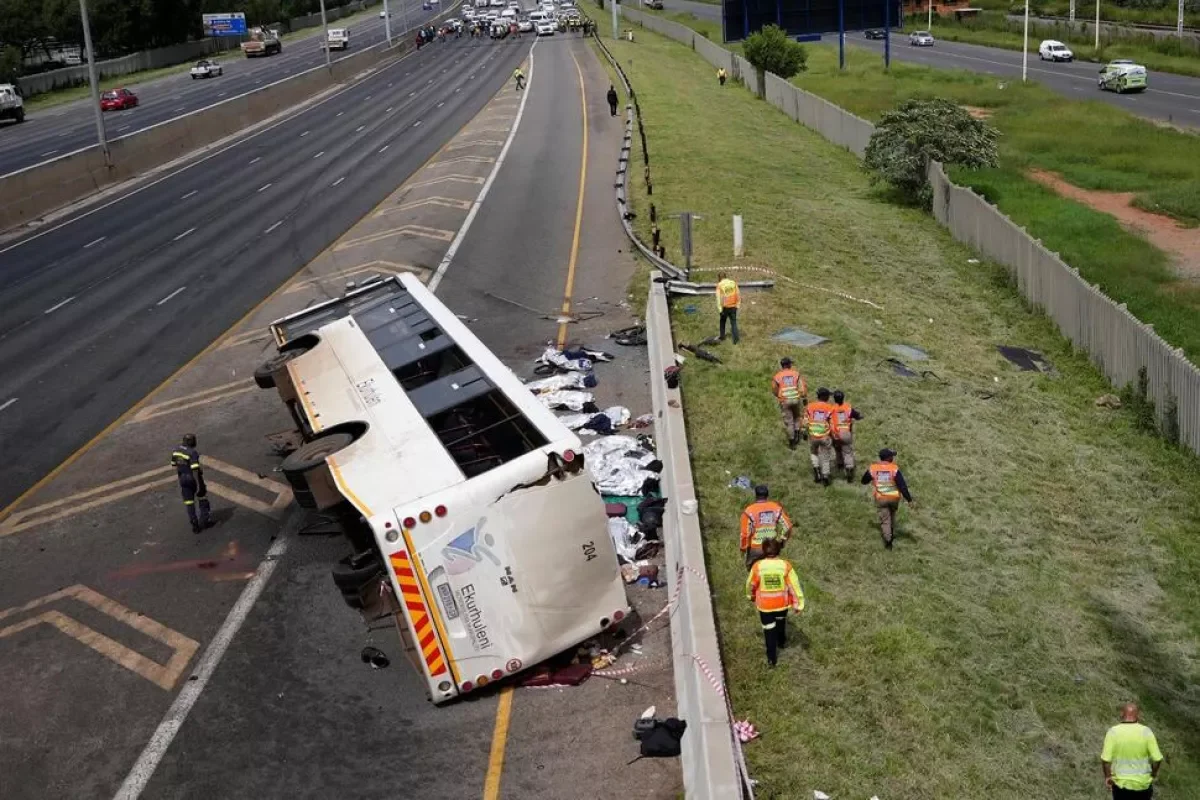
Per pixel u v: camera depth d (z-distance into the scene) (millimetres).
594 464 18078
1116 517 19219
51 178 45344
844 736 12242
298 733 12711
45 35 117250
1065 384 24938
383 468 13523
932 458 20141
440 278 31406
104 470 20375
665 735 12016
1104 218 39281
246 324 28688
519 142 53125
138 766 12328
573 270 31281
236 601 15578
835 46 105750
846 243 35031
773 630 13227
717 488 17844
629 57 87938
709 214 36562
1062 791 12102
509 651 12992
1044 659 14703
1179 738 13539
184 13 126062
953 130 40219
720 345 24188
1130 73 70375
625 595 13828
